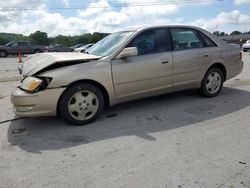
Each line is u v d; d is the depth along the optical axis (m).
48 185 2.80
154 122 4.51
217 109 5.09
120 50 4.61
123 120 4.65
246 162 3.11
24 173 3.05
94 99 4.50
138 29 4.96
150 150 3.49
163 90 5.16
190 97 5.95
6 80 9.49
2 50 28.61
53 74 4.12
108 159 3.29
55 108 4.21
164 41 5.11
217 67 5.89
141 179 2.84
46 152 3.55
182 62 5.22
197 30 5.64
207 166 3.04
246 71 9.69
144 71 4.79
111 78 4.51
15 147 3.74
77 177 2.93
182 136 3.90
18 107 4.14
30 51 30.45
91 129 4.29
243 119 4.52
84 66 4.32
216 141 3.69
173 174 2.91
